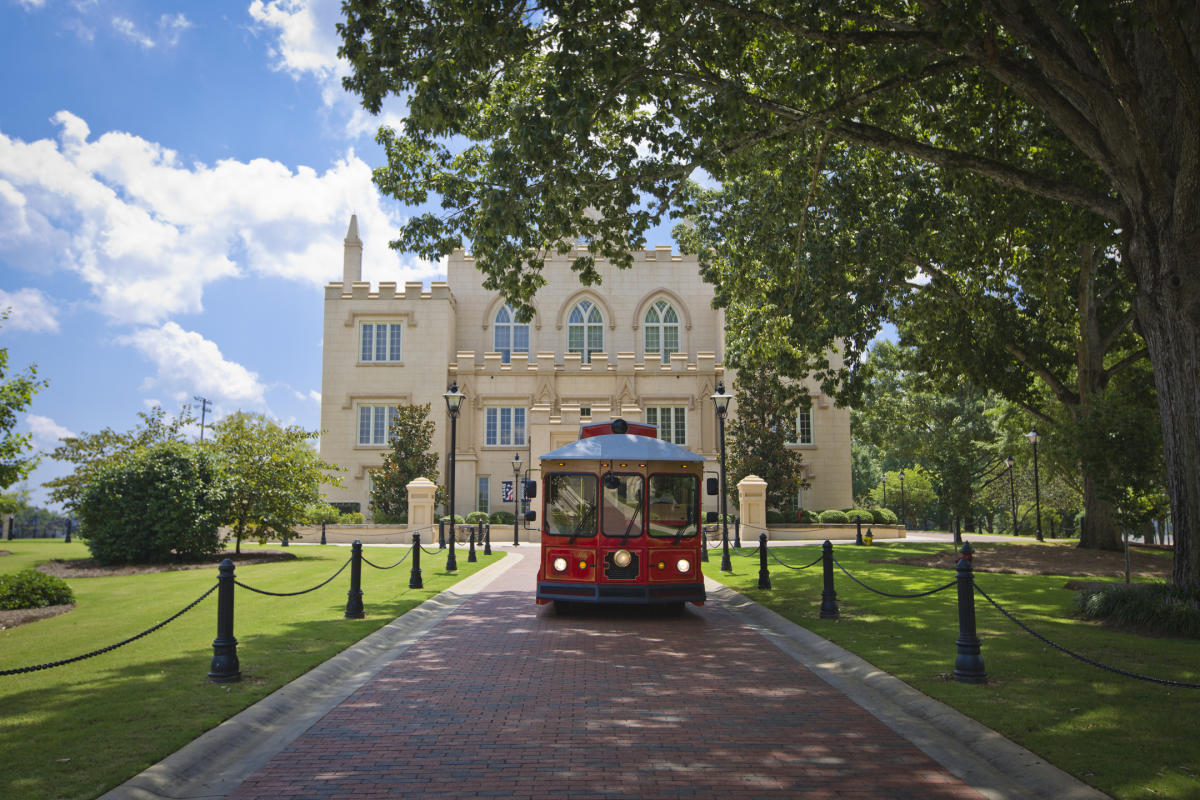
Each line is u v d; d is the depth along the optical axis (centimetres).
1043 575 1864
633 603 1233
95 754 529
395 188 1738
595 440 1339
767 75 1563
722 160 1570
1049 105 1130
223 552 2433
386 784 505
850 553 2542
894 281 2155
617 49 1175
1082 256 2320
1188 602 1003
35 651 896
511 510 4269
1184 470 1041
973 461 2347
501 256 1484
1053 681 741
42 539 3431
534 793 488
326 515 3684
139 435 2852
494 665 880
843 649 920
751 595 1486
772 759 554
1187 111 973
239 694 695
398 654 947
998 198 1688
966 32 984
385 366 4450
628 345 4825
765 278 2256
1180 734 569
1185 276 1023
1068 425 1585
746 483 3581
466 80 1272
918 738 603
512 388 4397
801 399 2173
